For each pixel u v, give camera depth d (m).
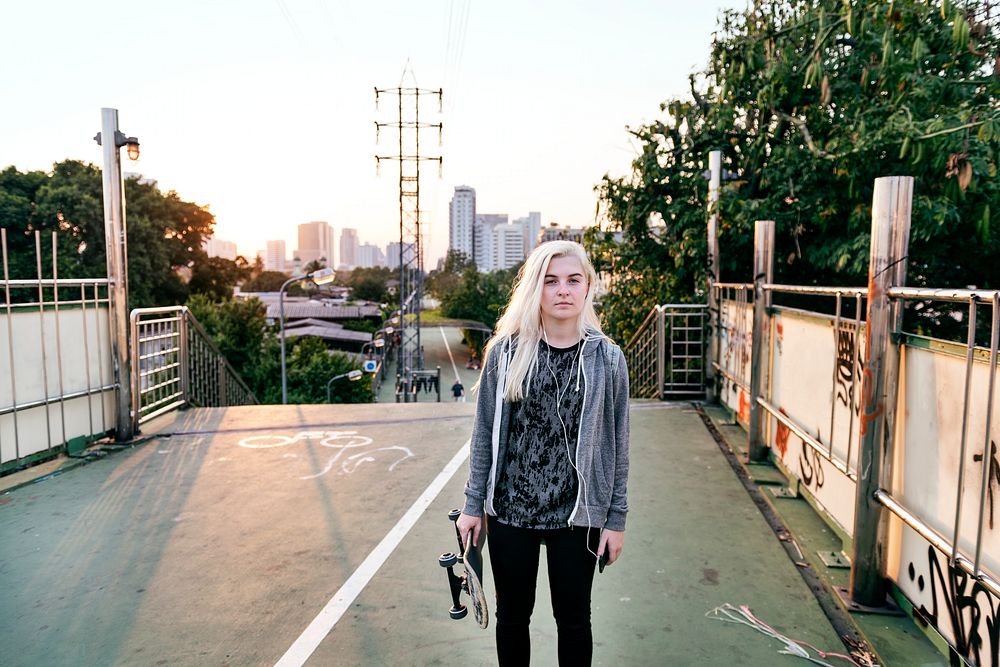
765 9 7.96
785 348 4.60
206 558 3.49
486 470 2.03
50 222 34.78
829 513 3.73
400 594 3.08
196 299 43.47
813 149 7.09
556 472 1.93
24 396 4.88
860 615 2.78
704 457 5.39
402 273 35.47
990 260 6.75
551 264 1.93
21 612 2.93
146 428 6.32
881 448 2.77
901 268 2.66
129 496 4.46
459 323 71.00
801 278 8.27
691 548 3.59
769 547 3.60
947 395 2.36
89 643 2.68
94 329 5.57
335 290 191.50
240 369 41.53
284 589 3.14
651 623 2.80
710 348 7.51
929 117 5.97
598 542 1.99
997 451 2.04
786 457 4.64
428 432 6.26
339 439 6.00
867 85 6.71
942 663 2.41
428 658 2.55
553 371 1.93
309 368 42.03
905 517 2.54
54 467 5.02
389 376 62.25
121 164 5.66
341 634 2.73
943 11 4.92
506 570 1.98
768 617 2.85
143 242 40.97
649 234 10.70
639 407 7.36
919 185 6.16
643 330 9.13
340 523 3.99
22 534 3.81
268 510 4.21
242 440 5.96
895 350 2.72
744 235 7.77
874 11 5.78
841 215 7.48
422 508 4.24
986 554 2.10
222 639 2.70
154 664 2.53
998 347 2.03
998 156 5.32
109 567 3.38
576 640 1.97
